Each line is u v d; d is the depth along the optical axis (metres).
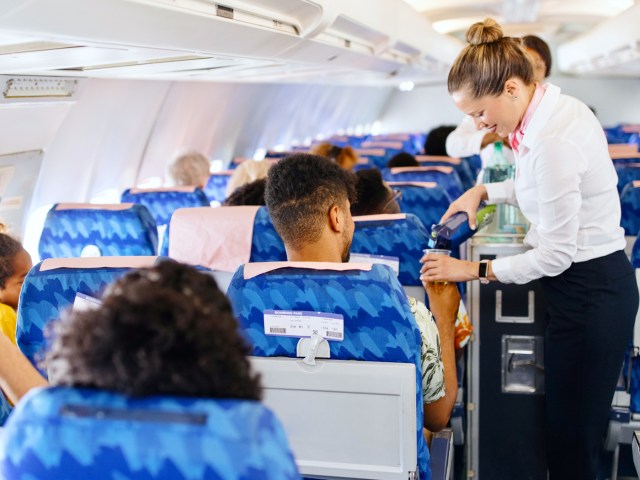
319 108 12.83
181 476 0.88
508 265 2.23
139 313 0.88
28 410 0.91
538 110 2.11
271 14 2.67
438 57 8.66
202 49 2.54
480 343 2.80
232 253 2.52
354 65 5.08
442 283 2.26
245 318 1.67
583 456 2.48
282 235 1.83
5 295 2.31
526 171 2.25
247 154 9.29
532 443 2.85
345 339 1.62
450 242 2.43
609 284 2.29
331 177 1.81
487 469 2.90
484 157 4.18
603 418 2.44
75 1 1.56
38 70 2.82
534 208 2.32
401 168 5.08
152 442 0.88
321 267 1.62
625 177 4.49
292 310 1.63
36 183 3.92
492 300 2.75
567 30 15.05
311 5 2.81
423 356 1.80
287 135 11.47
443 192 3.44
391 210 2.76
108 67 3.08
